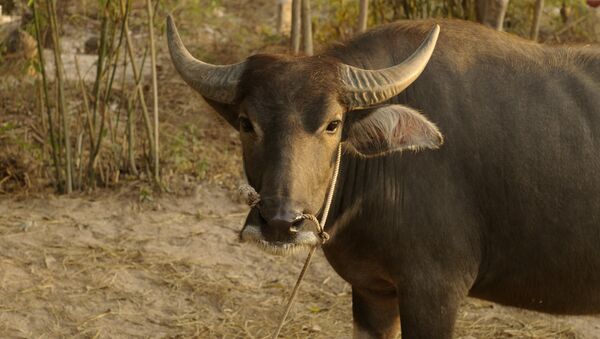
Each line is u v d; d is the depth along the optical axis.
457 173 8.42
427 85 8.46
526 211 8.46
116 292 12.03
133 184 14.76
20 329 11.06
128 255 12.91
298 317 11.64
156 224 13.78
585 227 8.45
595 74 8.63
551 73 8.59
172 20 8.41
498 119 8.45
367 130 8.02
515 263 8.67
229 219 14.05
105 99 14.45
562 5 19.17
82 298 11.83
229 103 7.93
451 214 8.40
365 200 8.48
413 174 8.37
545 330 11.47
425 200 8.36
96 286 12.12
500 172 8.43
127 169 15.09
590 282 8.62
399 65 7.98
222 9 22.69
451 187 8.41
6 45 16.72
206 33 19.78
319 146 7.54
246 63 7.95
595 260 8.53
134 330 11.25
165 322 11.48
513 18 19.08
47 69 17.55
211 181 14.98
